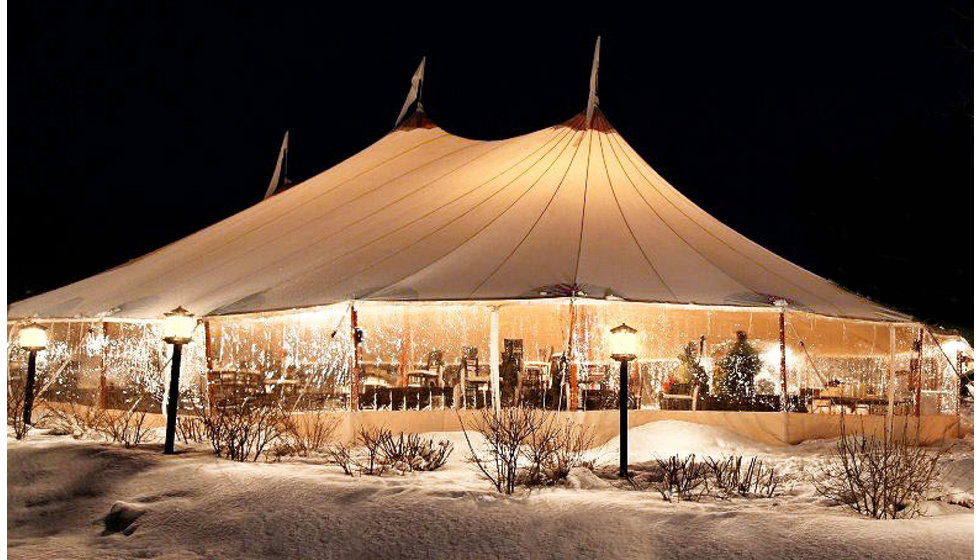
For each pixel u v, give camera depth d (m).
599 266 12.92
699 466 9.31
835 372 16.53
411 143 19.23
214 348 15.65
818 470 9.66
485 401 13.21
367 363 15.95
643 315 16.00
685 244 14.19
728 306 12.60
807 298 13.51
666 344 16.12
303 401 13.70
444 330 16.95
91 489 8.63
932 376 16.03
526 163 15.83
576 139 15.96
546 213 14.36
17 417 11.98
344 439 12.13
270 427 11.23
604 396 13.66
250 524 7.40
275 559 6.98
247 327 15.96
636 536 6.85
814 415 13.07
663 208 15.16
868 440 12.59
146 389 15.85
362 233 15.20
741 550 6.56
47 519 8.23
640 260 13.34
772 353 15.75
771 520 6.90
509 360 13.96
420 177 17.14
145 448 10.18
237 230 17.80
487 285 12.37
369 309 12.54
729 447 12.20
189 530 7.50
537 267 12.80
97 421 12.81
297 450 10.55
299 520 7.36
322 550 7.01
